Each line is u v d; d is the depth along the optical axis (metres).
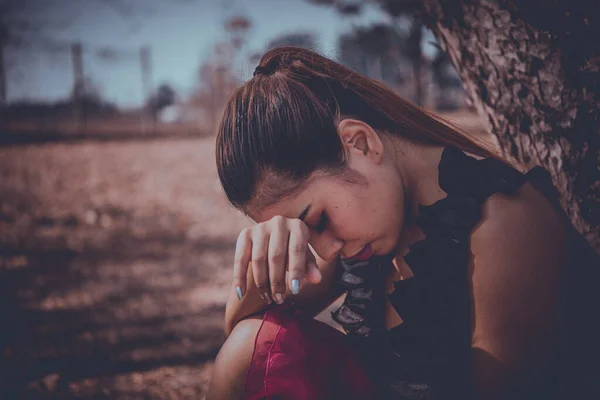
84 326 3.56
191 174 10.20
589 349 1.20
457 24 1.72
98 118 25.73
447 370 1.23
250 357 1.35
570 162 1.57
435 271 1.17
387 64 10.23
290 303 1.52
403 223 1.27
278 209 1.20
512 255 1.11
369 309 1.44
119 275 4.68
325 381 1.35
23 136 20.98
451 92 12.15
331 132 1.18
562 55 1.52
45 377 2.78
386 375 1.36
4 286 4.38
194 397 2.58
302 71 1.25
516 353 1.12
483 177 1.18
